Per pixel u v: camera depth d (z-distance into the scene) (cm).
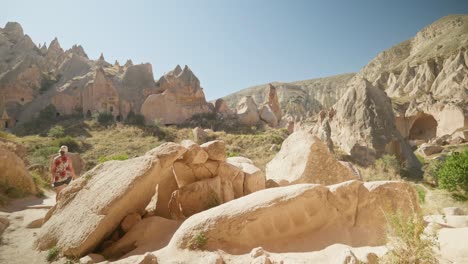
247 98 7288
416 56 12362
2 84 6919
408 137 6425
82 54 10150
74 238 505
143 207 621
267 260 391
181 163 678
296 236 472
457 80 7825
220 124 6425
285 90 17762
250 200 487
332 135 5019
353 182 536
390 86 10712
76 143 4547
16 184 884
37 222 627
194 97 7081
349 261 367
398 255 362
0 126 6144
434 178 2866
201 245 449
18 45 8744
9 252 504
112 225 540
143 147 4669
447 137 5281
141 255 464
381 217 511
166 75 7312
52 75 7956
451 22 13712
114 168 612
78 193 599
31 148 4144
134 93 7031
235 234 454
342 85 17838
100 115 6125
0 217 620
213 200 643
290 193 487
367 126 4488
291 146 924
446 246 430
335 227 491
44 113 6438
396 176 3112
